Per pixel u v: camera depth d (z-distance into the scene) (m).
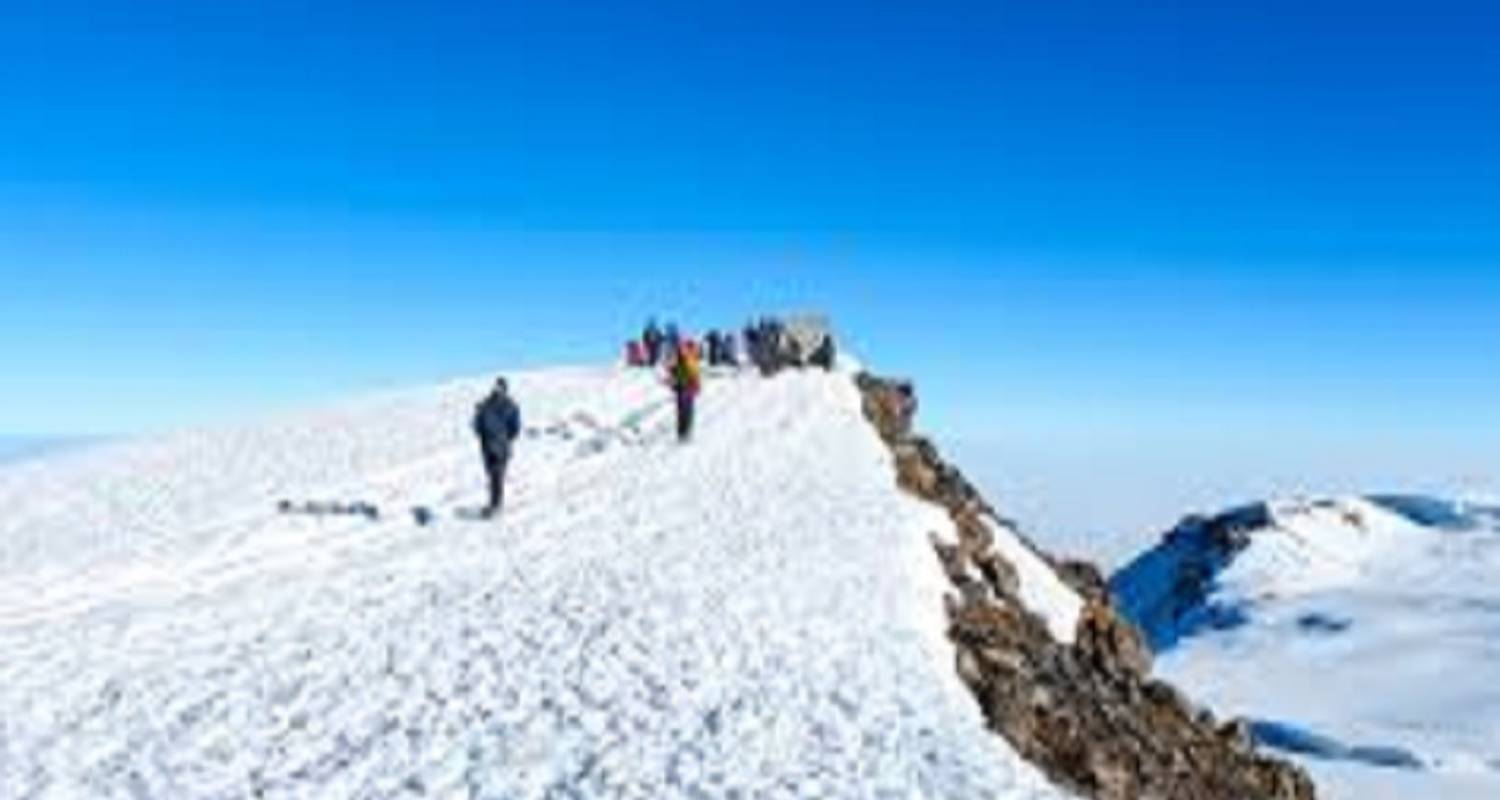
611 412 63.22
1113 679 36.91
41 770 20.22
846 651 26.31
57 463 61.25
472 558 34.97
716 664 25.36
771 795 19.16
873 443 54.78
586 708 22.94
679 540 36.91
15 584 33.78
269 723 22.39
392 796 19.30
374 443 56.62
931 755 20.80
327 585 32.28
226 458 55.81
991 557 41.41
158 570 34.84
